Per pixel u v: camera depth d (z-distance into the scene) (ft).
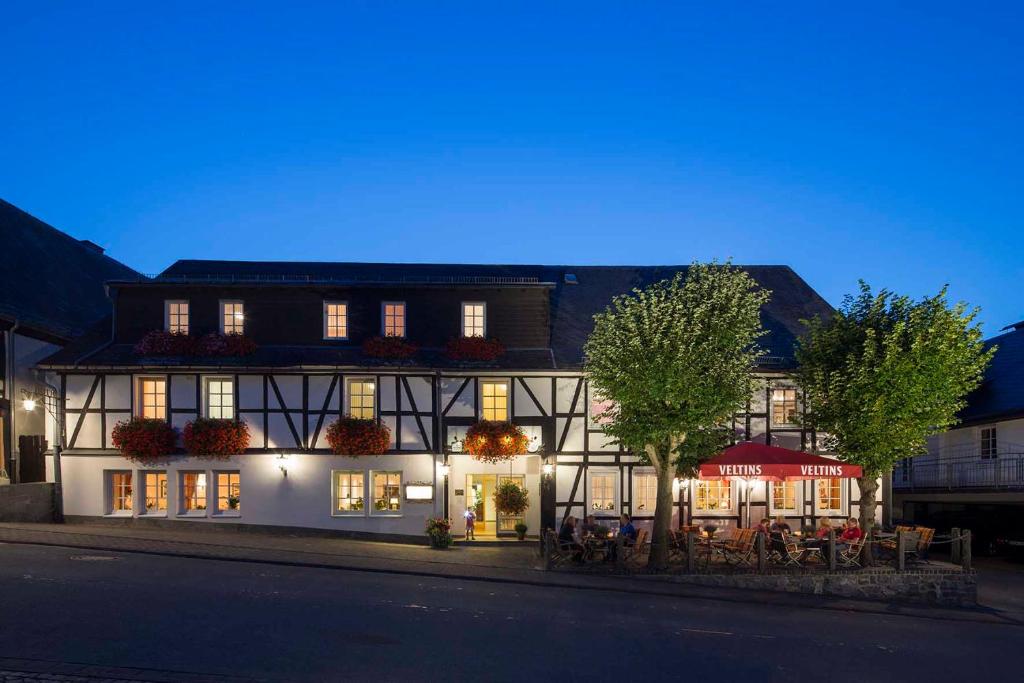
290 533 68.95
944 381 61.26
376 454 69.41
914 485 95.09
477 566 56.75
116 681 28.22
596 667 33.78
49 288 89.86
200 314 72.90
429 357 72.18
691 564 56.49
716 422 61.00
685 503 71.56
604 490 71.20
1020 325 96.12
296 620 37.86
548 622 40.98
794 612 49.06
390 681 30.30
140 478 69.92
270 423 69.82
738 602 51.01
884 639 43.16
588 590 51.21
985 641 44.73
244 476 69.51
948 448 90.27
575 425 71.20
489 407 71.72
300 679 29.84
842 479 73.05
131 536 61.21
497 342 72.64
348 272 84.43
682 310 59.52
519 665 33.32
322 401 70.03
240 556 54.39
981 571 73.41
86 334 74.18
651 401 57.72
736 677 33.78
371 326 73.82
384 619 39.22
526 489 73.41
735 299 60.29
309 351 72.28
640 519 70.95
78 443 69.87
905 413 60.85
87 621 35.50
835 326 67.26
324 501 69.41
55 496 69.46
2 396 75.61
